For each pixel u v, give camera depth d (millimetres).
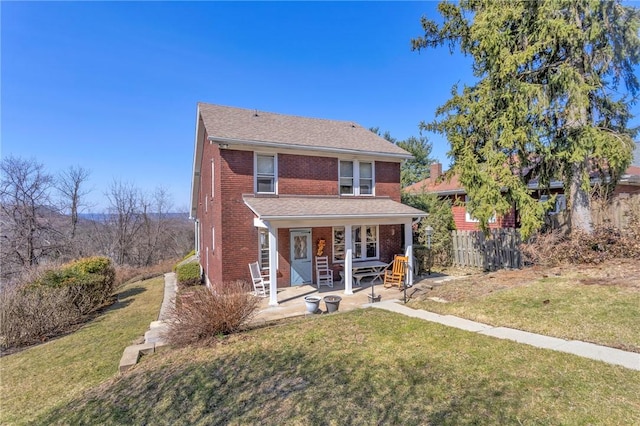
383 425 3506
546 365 4527
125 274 23078
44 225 25781
